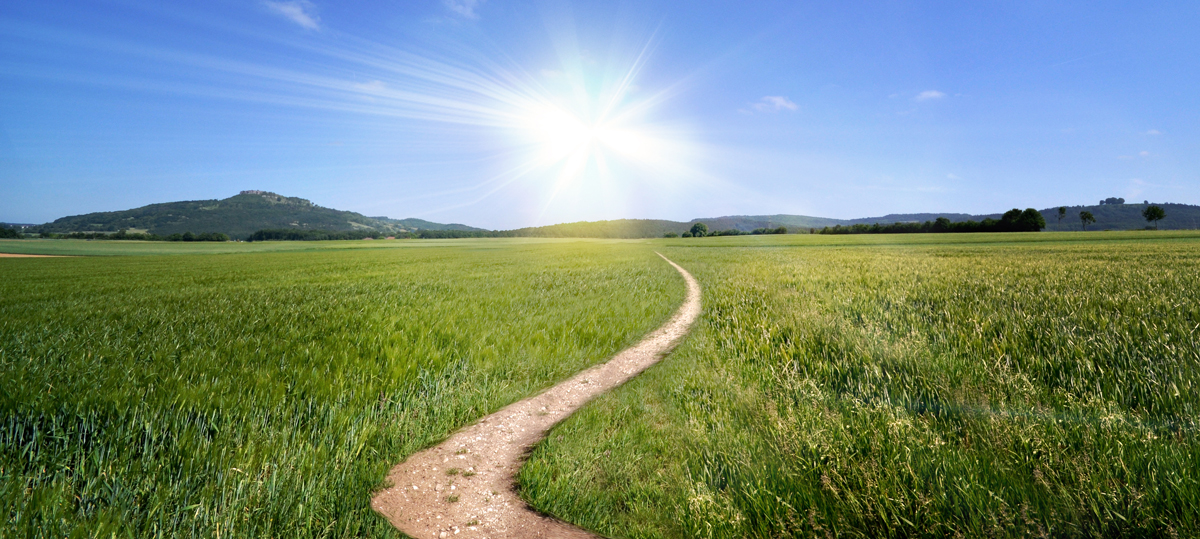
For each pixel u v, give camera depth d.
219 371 5.25
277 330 7.86
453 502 3.24
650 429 4.09
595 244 94.06
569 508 3.07
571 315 9.87
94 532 2.59
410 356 6.13
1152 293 9.13
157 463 3.28
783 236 107.38
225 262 44.91
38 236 154.50
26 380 4.76
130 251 84.69
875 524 2.44
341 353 6.12
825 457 2.96
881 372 4.61
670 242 92.75
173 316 9.68
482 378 5.89
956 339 5.69
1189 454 2.62
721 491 2.85
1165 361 4.27
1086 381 3.98
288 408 4.27
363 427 4.09
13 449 3.42
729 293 12.83
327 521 2.86
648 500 3.03
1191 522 2.22
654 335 8.57
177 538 2.62
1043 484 2.53
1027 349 5.08
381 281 18.94
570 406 5.11
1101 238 64.62
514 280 18.58
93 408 4.09
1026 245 49.28
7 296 15.99
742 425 3.72
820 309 8.96
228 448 3.56
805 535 2.45
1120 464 2.60
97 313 10.37
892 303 9.09
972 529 2.29
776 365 5.23
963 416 3.40
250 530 2.71
